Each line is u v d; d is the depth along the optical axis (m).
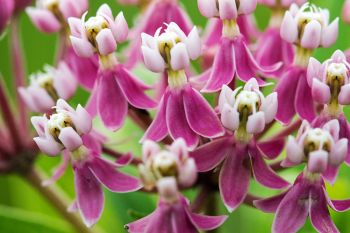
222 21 0.11
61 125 0.10
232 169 0.10
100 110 0.11
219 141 0.10
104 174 0.10
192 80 0.11
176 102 0.10
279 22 0.11
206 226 0.10
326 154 0.09
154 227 0.10
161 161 0.09
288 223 0.10
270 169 0.10
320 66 0.10
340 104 0.10
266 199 0.10
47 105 0.11
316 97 0.10
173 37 0.10
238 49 0.11
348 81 0.10
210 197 0.11
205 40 0.11
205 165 0.10
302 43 0.10
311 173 0.10
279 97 0.10
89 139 0.11
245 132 0.10
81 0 0.11
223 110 0.10
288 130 0.10
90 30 0.10
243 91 0.10
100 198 0.10
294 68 0.11
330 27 0.10
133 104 0.10
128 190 0.10
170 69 0.10
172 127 0.10
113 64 0.11
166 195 0.09
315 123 0.10
